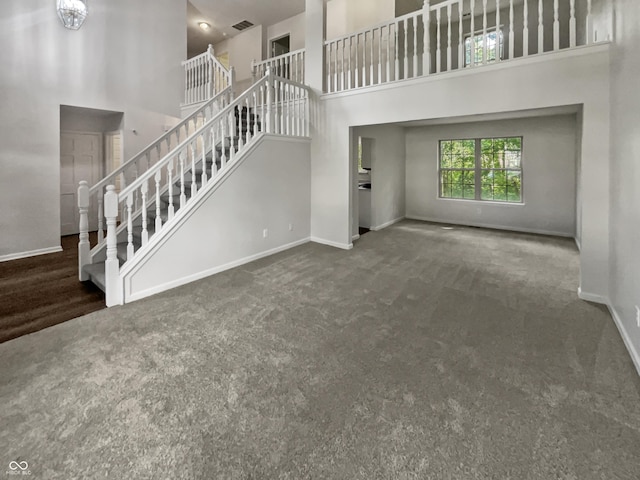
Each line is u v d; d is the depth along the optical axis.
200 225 4.02
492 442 1.60
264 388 2.01
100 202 4.12
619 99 2.79
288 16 8.36
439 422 1.73
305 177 5.77
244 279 4.03
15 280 3.95
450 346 2.50
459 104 4.07
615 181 2.92
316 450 1.56
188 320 2.93
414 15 4.37
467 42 7.20
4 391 1.95
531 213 6.98
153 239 3.54
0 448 1.55
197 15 8.38
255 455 1.53
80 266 3.91
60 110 5.77
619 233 2.77
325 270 4.40
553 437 1.63
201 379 2.09
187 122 5.26
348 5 7.00
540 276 4.15
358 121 5.12
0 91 4.70
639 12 2.30
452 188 8.16
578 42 5.37
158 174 3.60
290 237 5.55
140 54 6.41
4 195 4.81
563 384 2.04
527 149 6.94
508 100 3.71
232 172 4.41
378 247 5.70
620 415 1.77
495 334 2.68
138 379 2.08
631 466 1.47
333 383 2.06
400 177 8.53
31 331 2.71
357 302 3.34
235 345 2.51
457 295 3.53
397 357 2.35
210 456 1.53
